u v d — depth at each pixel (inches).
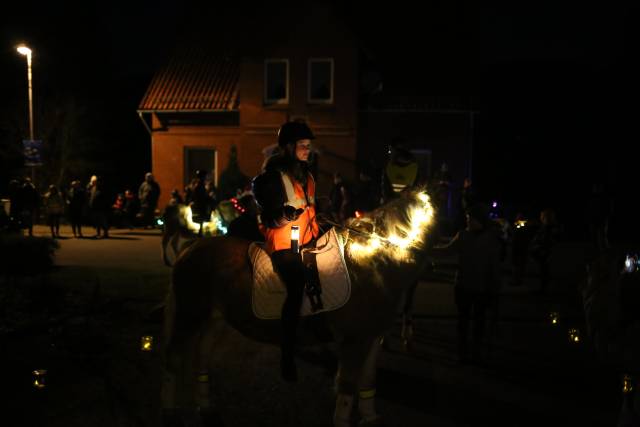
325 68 847.1
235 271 172.7
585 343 289.1
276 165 167.0
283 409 203.2
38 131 1029.2
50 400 203.0
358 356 171.2
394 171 235.3
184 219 370.0
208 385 198.7
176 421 183.2
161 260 528.7
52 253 450.6
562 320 334.6
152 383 222.1
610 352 164.1
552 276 486.3
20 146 1005.8
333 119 835.4
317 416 197.5
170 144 912.9
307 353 265.3
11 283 353.7
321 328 171.9
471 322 329.1
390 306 172.6
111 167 1177.4
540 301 385.7
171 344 181.5
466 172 840.9
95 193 701.9
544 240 404.5
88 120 1133.7
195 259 179.9
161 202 918.4
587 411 204.7
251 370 242.4
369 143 850.1
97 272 449.1
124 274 442.0
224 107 872.3
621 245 167.5
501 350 277.1
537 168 1097.4
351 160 833.5
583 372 245.9
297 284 163.3
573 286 439.8
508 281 462.0
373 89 824.9
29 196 655.1
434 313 347.6
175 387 184.1
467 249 251.9
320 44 831.1
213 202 617.0
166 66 946.1
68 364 240.8
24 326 284.8
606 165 996.6
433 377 238.4
